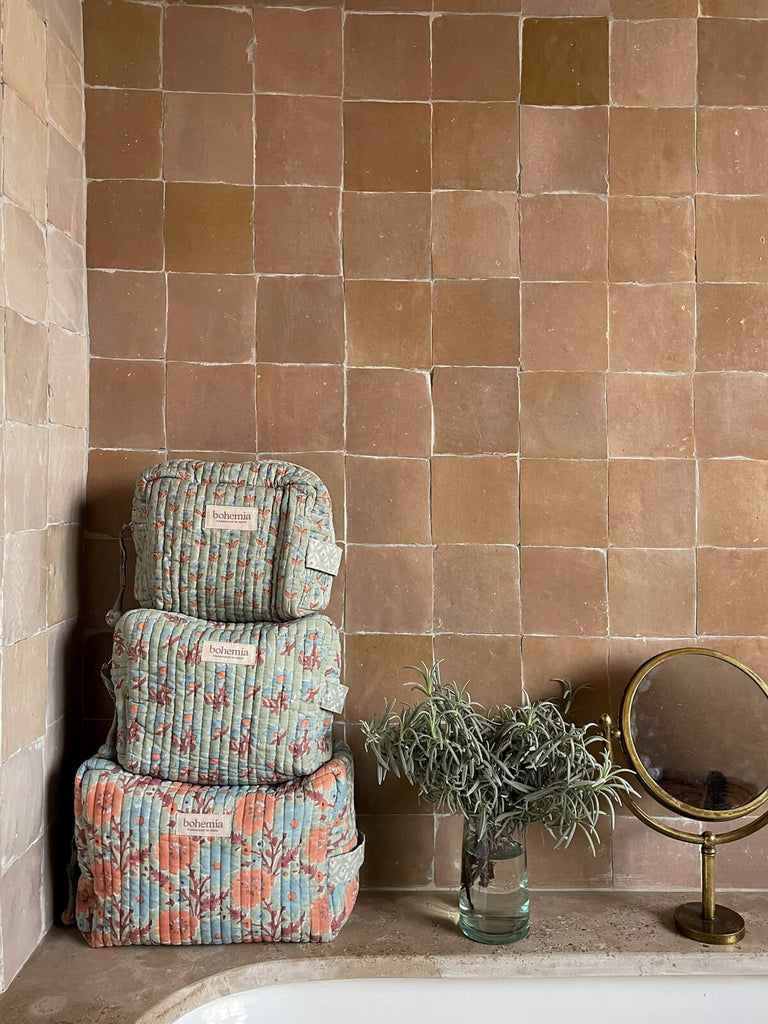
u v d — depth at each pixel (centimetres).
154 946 118
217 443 136
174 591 121
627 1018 119
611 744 132
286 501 121
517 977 117
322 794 116
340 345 136
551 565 137
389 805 136
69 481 130
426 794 121
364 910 129
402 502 137
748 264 136
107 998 106
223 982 111
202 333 136
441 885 136
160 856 114
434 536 137
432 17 136
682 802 126
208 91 136
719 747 128
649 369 136
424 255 136
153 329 136
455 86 136
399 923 125
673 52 136
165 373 136
